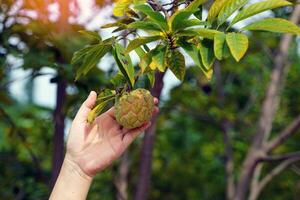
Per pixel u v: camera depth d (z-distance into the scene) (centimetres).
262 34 495
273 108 423
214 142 617
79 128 162
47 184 343
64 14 261
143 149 339
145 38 138
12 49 264
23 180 397
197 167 641
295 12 386
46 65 261
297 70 573
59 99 298
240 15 134
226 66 545
